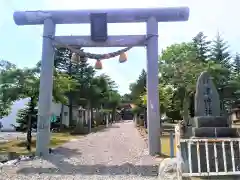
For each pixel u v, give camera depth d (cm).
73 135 2564
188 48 3034
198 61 3047
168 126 3288
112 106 6059
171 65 2702
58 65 3734
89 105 3662
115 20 1256
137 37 1265
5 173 866
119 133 2767
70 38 1266
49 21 1261
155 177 801
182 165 749
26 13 1259
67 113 3928
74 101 3797
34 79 1563
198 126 945
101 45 1266
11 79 1541
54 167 962
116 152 1334
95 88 3909
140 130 3053
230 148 787
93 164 1022
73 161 1083
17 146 1619
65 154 1273
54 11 1263
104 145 1658
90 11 1252
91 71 3956
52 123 3375
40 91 1231
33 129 2753
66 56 3728
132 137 2217
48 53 1250
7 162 1046
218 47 4153
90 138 2191
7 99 1568
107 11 1244
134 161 1062
